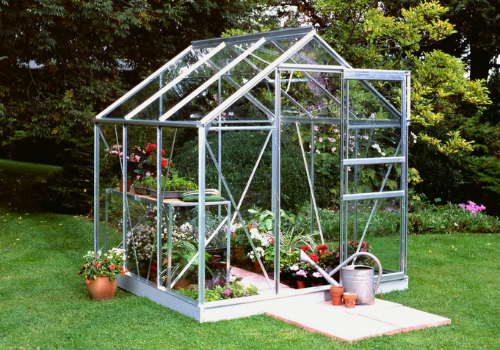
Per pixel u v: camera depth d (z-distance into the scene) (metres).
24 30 10.50
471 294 6.75
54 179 12.68
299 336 5.21
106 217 7.46
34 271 7.94
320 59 6.56
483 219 11.22
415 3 13.96
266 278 6.13
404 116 6.91
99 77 12.08
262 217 6.32
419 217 10.98
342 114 6.45
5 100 12.33
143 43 12.54
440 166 12.69
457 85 9.72
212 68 7.18
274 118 6.29
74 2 10.48
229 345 5.00
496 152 13.41
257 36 6.97
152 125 6.39
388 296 6.65
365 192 6.73
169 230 6.17
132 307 6.21
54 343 5.14
